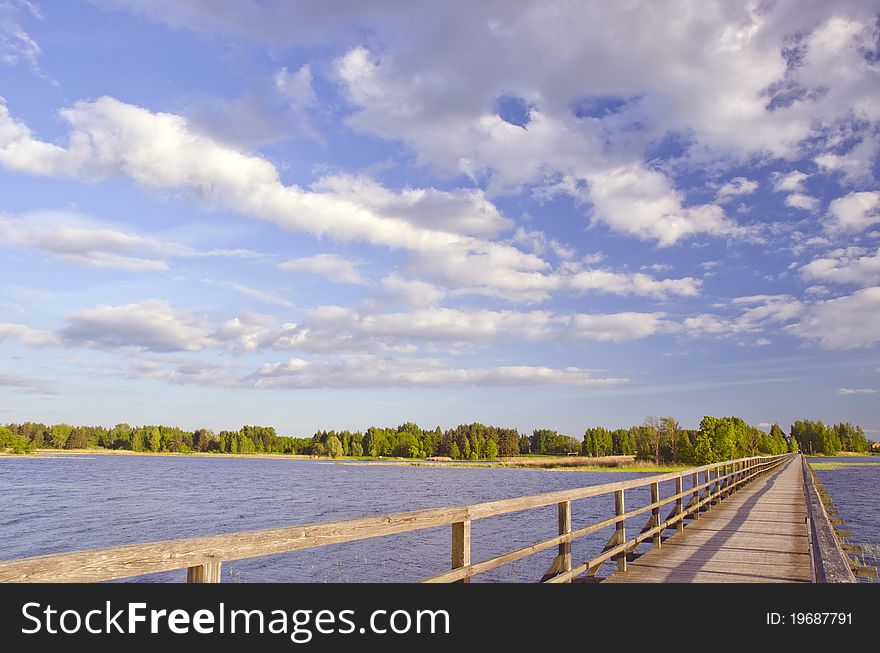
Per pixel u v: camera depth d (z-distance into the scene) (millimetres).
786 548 9805
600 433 154625
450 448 165500
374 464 154000
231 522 32500
